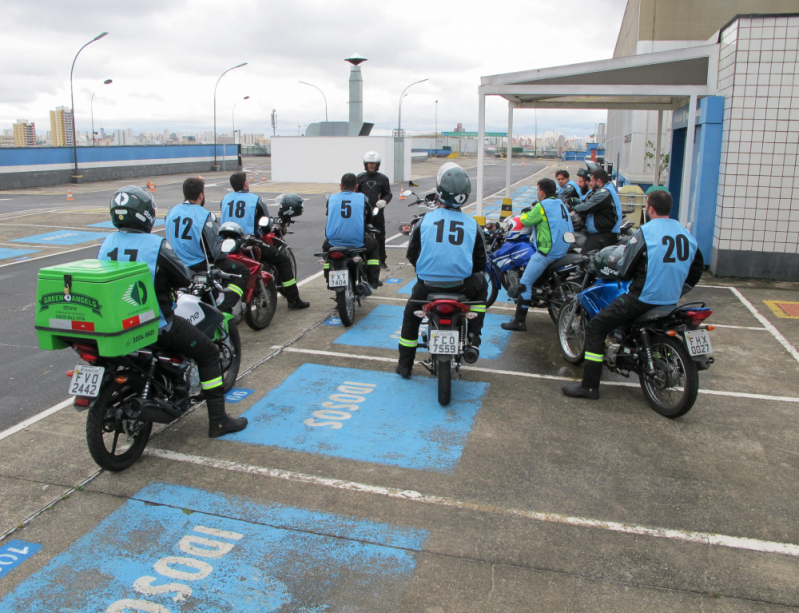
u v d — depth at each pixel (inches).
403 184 1309.1
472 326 207.2
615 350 203.3
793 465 165.2
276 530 136.6
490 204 917.2
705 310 178.1
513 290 279.6
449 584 120.3
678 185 499.5
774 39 348.5
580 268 259.6
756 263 375.9
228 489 152.7
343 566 125.3
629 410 199.8
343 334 276.1
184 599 116.0
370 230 307.9
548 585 120.1
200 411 198.8
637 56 399.2
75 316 138.9
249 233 277.1
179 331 162.6
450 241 196.1
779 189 364.5
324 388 215.8
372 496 149.6
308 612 112.8
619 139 1080.8
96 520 140.5
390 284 377.1
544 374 231.5
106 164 1432.1
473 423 189.2
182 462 165.6
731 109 361.1
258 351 252.8
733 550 130.5
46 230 614.5
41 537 134.3
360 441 177.0
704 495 150.9
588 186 360.8
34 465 164.6
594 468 163.2
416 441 177.3
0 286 370.6
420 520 140.3
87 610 113.4
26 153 1217.4
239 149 1935.3
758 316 301.6
